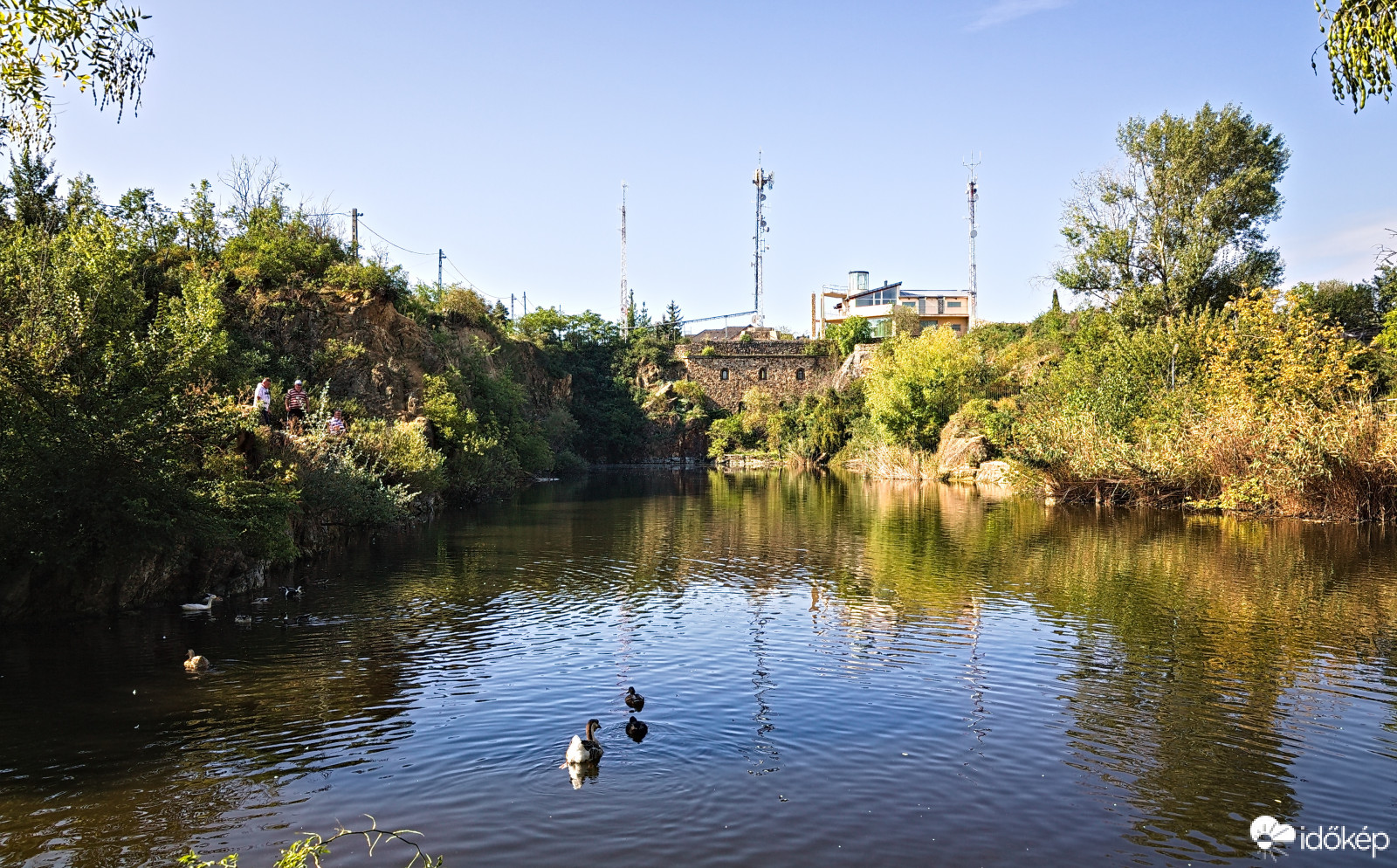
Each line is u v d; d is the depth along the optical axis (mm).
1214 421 31922
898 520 31875
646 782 8969
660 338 92688
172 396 16203
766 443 81625
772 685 12133
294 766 9273
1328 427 28125
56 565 15000
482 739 10094
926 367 57875
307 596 17844
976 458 50375
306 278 37594
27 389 14258
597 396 86188
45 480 13977
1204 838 7898
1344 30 7926
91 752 9594
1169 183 45000
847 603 17453
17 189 27500
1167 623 15539
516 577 20266
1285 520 29203
